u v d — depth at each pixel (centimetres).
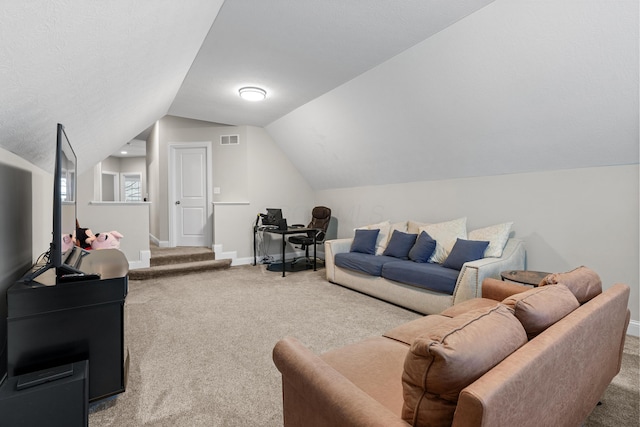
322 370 103
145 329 267
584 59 214
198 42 260
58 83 143
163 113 457
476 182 359
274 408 165
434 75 290
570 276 153
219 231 532
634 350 227
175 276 460
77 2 104
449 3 217
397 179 452
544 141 279
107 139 338
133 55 183
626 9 183
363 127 407
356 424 83
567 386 107
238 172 562
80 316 154
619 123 234
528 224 314
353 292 383
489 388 71
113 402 168
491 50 244
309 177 604
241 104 436
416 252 349
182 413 160
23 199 198
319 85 366
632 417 157
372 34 257
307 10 228
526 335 105
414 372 82
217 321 286
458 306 209
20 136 162
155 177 618
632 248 252
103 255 259
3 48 96
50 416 127
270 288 400
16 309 141
